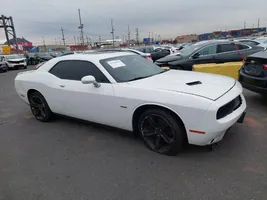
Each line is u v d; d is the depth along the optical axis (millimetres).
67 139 3785
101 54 3963
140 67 3887
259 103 5027
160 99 2832
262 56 4367
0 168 3021
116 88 3260
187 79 3316
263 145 3158
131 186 2486
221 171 2635
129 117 3209
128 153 3191
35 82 4391
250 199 2174
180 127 2838
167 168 2766
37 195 2441
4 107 6176
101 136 3805
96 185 2543
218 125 2598
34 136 4004
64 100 3957
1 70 19250
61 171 2857
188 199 2236
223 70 6965
